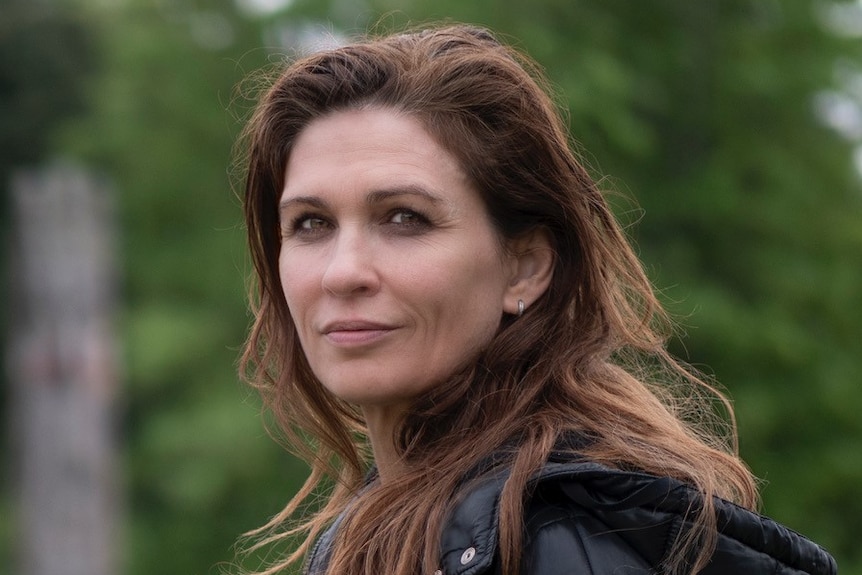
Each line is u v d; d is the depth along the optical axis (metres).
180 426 11.83
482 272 2.10
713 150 10.27
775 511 9.83
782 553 1.86
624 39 10.00
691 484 1.86
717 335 9.65
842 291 10.14
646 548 1.81
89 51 15.86
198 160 13.14
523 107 2.13
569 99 8.72
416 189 2.04
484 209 2.11
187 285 12.82
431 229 2.06
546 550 1.80
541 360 2.11
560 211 2.15
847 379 10.10
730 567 1.83
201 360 12.39
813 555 1.90
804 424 10.18
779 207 10.15
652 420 2.10
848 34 10.65
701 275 10.12
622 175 9.57
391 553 1.98
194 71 13.09
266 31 12.04
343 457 2.62
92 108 15.60
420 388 2.08
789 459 10.08
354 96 2.10
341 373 2.08
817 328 10.42
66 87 15.62
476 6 9.30
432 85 2.09
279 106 2.18
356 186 2.05
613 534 1.82
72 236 9.45
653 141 9.73
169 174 13.16
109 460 9.61
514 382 2.11
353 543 2.07
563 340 2.14
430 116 2.08
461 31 2.28
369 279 2.04
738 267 10.23
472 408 2.09
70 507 9.44
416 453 2.13
